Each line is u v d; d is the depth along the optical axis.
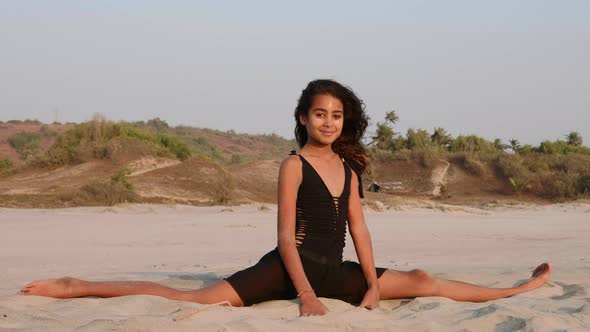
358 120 3.88
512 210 29.73
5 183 27.25
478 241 11.16
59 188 25.22
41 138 72.12
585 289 4.22
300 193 3.72
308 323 2.95
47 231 13.17
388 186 45.41
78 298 3.73
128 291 3.71
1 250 9.14
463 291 3.91
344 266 3.75
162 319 2.84
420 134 61.81
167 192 26.80
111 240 11.26
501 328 2.97
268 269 3.58
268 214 20.67
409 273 3.88
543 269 4.34
